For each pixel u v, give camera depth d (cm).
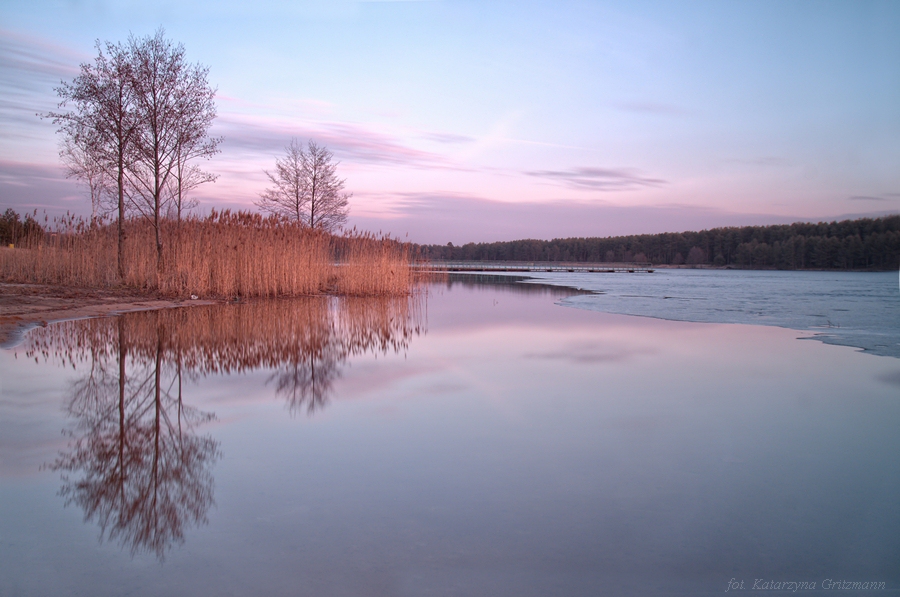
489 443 445
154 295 1550
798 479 378
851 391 619
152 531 300
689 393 606
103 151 1614
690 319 1310
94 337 910
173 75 1647
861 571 267
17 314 1108
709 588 253
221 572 261
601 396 595
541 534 302
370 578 258
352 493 350
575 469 394
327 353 822
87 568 262
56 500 336
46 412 511
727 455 423
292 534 298
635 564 273
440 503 338
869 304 1753
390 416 515
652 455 422
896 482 374
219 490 352
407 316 1322
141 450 421
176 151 1705
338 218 2852
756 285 3195
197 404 547
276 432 466
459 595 245
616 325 1184
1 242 1898
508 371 713
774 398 589
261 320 1170
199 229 1733
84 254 1675
